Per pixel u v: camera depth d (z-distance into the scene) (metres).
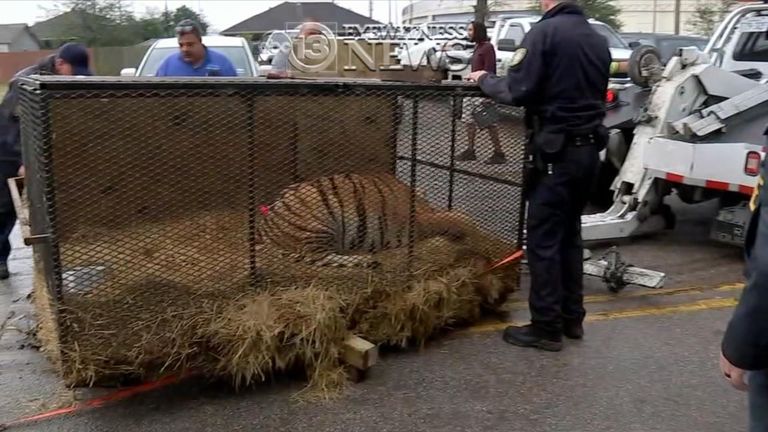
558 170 3.70
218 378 3.45
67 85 2.93
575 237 4.02
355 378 3.56
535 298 3.94
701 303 4.76
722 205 5.70
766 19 6.99
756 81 6.27
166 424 3.18
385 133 3.73
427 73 4.08
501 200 4.14
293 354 3.39
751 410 1.97
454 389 3.52
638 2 35.88
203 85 3.20
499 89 3.77
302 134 3.51
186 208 3.25
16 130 4.89
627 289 5.02
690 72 5.59
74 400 3.38
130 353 3.11
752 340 1.74
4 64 34.41
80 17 34.56
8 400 3.39
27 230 3.56
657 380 3.64
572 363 3.82
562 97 3.63
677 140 5.43
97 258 3.07
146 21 36.31
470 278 4.04
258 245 3.41
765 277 1.67
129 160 3.10
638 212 5.65
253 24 27.94
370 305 3.68
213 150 3.27
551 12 3.70
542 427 3.20
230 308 3.29
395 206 3.79
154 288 3.18
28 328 4.27
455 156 3.94
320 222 3.59
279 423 3.20
